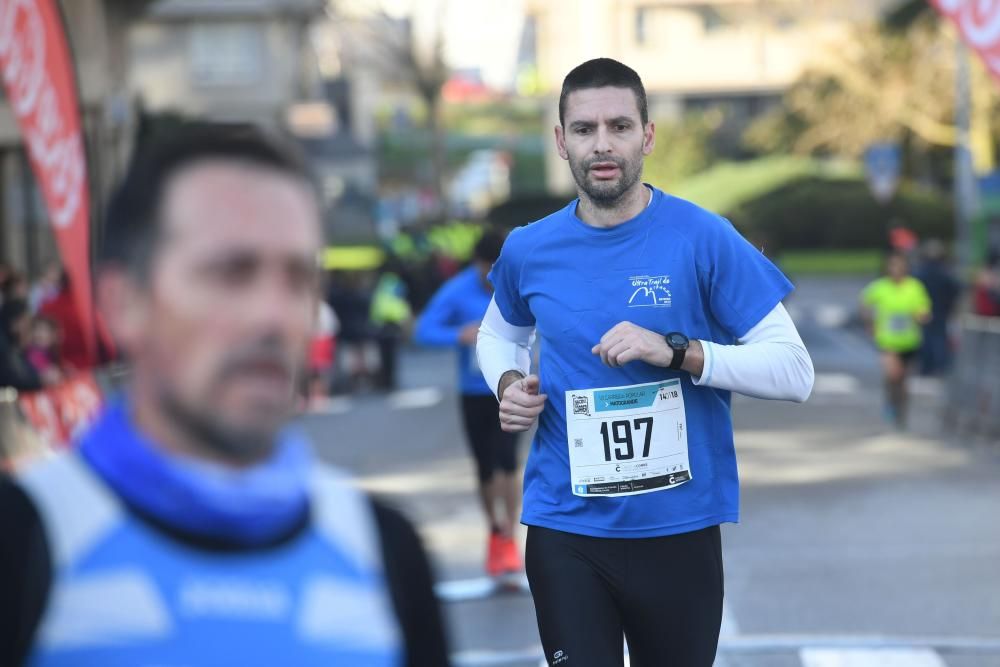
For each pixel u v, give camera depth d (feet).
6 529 12.32
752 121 488.02
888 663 52.90
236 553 12.46
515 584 65.46
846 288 333.62
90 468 12.50
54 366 96.07
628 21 507.30
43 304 103.24
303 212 12.96
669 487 33.35
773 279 33.45
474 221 308.40
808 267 381.60
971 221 198.80
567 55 504.02
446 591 65.72
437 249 248.93
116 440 12.58
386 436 128.47
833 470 101.81
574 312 33.65
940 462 105.40
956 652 54.08
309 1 412.16
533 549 34.24
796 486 94.84
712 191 412.98
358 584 13.24
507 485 66.85
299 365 13.01
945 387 133.08
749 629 57.98
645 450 33.40
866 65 328.49
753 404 148.05
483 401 67.05
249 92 412.57
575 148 33.47
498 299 35.76
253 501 12.49
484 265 68.28
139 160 12.98
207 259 12.49
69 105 78.18
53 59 78.28
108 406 13.05
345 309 174.81
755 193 407.85
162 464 12.33
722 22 504.43
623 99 33.27
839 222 398.83
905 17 310.86
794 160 419.95
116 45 236.84
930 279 177.99
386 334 175.42
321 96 611.88
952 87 321.11
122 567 12.16
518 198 214.90
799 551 73.31
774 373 32.53
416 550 14.12
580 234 33.83
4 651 12.10
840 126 338.34
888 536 76.84
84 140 78.28
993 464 104.01
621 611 33.94
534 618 60.34
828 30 404.36
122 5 238.48
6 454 70.69
